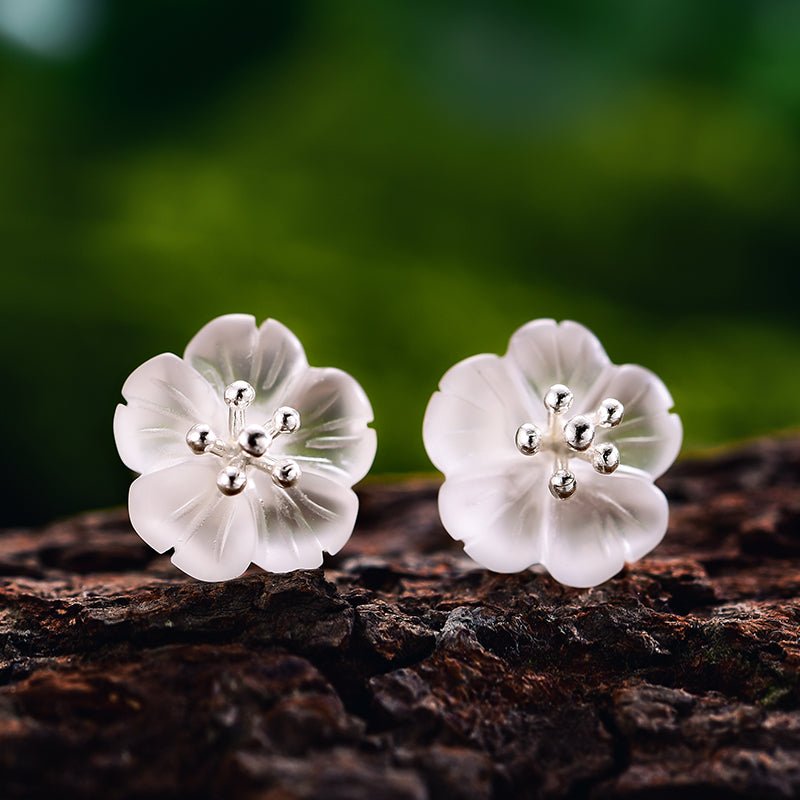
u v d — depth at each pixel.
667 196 0.30
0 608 0.11
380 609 0.11
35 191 0.27
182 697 0.10
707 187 0.30
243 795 0.09
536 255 0.30
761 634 0.10
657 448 0.11
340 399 0.11
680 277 0.30
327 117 0.30
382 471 0.24
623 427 0.11
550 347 0.11
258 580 0.11
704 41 0.31
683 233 0.30
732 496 0.13
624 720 0.10
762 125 0.31
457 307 0.27
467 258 0.29
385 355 0.26
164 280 0.25
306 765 0.09
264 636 0.10
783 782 0.10
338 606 0.10
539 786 0.10
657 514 0.11
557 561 0.11
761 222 0.30
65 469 0.22
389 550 0.13
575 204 0.30
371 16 0.31
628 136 0.31
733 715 0.10
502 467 0.11
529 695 0.10
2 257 0.24
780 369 0.27
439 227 0.29
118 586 0.11
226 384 0.11
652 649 0.10
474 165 0.30
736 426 0.25
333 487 0.11
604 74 0.31
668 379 0.27
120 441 0.11
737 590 0.11
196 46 0.29
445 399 0.11
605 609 0.11
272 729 0.10
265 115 0.30
